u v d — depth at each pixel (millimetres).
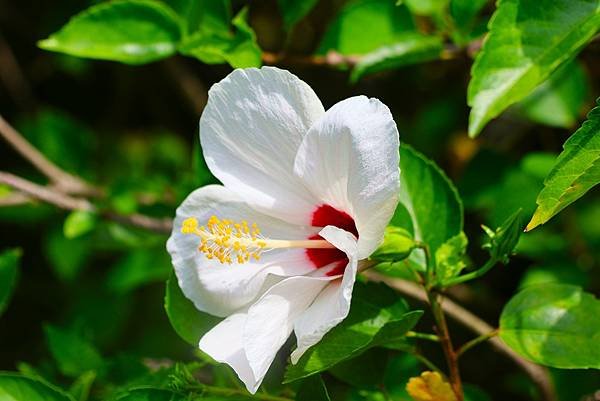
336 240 593
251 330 597
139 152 1014
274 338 598
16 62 1076
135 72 1015
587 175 575
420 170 657
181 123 1038
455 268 629
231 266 619
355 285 628
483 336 634
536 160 779
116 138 1027
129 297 948
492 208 794
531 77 613
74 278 972
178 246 625
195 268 623
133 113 1053
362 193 587
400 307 625
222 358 604
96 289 979
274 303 602
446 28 714
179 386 632
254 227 615
